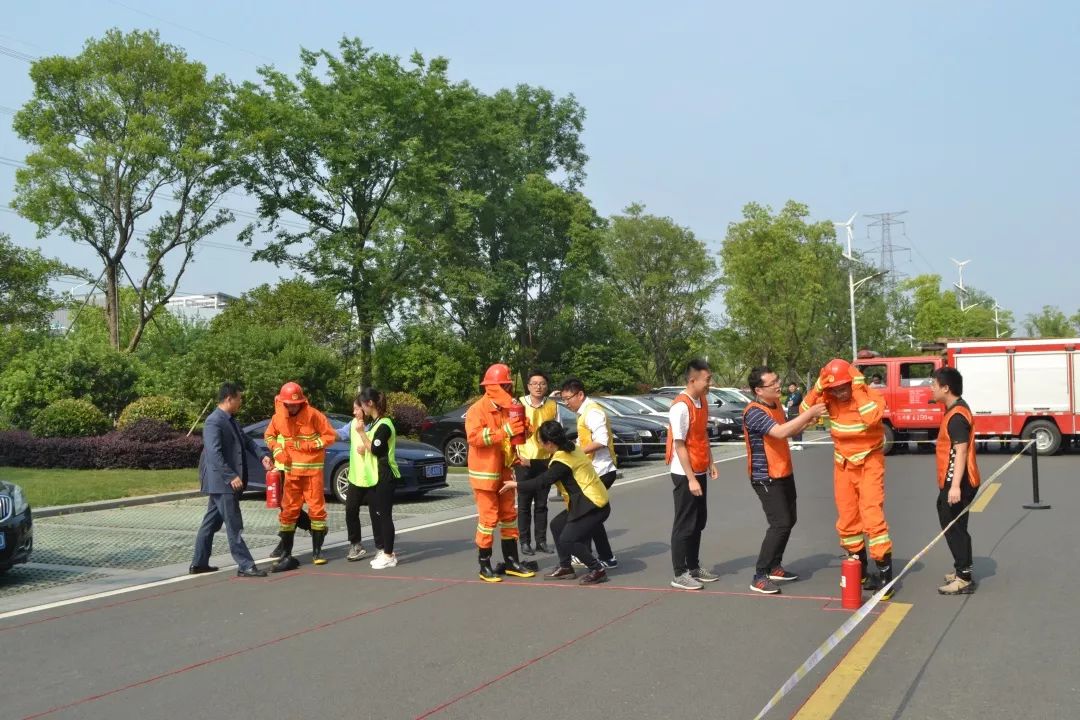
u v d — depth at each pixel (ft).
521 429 26.13
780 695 12.98
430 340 112.47
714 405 94.07
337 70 110.52
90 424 68.80
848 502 23.57
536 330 156.56
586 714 15.23
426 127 112.88
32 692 17.43
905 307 189.37
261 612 23.53
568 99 161.89
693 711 15.20
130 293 155.22
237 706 16.29
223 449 28.78
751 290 145.48
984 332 263.08
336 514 42.78
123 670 18.71
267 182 111.96
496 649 19.30
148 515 43.14
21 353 94.73
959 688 15.96
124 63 104.17
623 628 20.66
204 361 69.97
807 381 166.20
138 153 103.50
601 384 154.92
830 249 147.74
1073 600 22.07
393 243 108.78
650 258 199.21
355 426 30.19
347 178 108.47
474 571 28.32
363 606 23.85
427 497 49.65
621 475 58.44
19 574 29.22
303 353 74.90
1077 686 15.93
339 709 15.93
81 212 107.14
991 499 41.52
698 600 23.21
